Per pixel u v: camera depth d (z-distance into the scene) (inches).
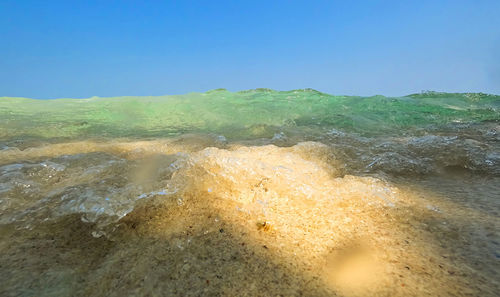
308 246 33.6
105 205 40.9
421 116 133.6
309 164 59.9
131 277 27.7
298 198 45.6
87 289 26.1
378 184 51.1
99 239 34.3
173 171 52.6
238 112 144.0
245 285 27.0
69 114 136.3
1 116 127.6
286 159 61.9
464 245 32.5
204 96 176.1
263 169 53.1
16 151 75.5
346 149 74.7
